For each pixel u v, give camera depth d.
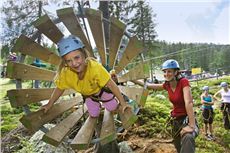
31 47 3.83
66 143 5.59
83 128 3.61
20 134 6.61
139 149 6.25
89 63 3.36
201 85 19.38
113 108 3.68
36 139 5.69
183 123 4.14
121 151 5.76
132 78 4.14
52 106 3.84
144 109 8.04
